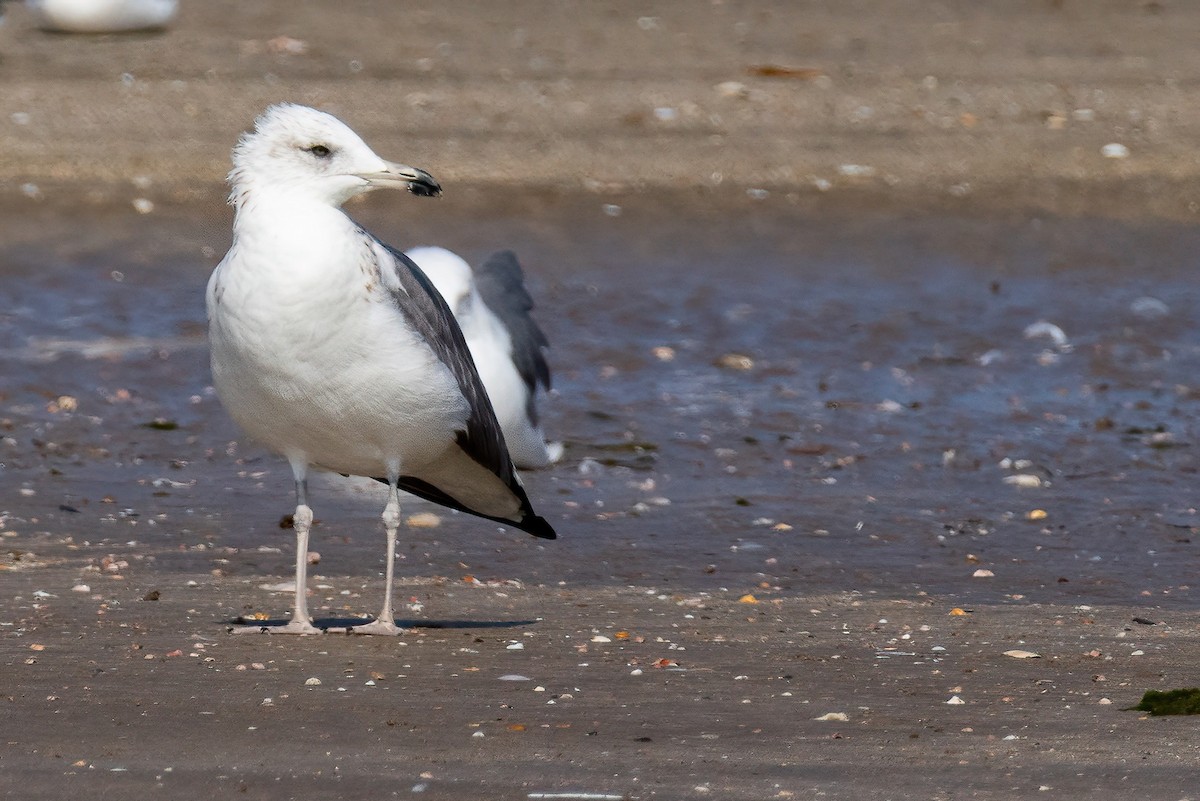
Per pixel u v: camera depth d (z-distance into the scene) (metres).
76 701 7.68
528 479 13.85
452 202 23.67
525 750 7.02
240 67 29.95
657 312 19.44
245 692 7.90
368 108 27.64
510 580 11.02
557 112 27.75
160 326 18.55
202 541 11.84
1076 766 6.81
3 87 27.78
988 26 35.72
